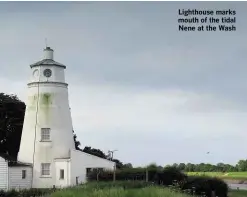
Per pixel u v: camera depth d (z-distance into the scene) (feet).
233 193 164.04
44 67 183.11
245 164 437.17
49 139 178.91
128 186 121.80
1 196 135.23
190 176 155.43
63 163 174.60
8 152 222.28
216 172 403.95
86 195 94.38
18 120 223.10
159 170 156.56
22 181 172.14
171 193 96.32
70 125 184.96
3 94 227.20
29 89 184.55
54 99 181.78
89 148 240.32
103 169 173.68
